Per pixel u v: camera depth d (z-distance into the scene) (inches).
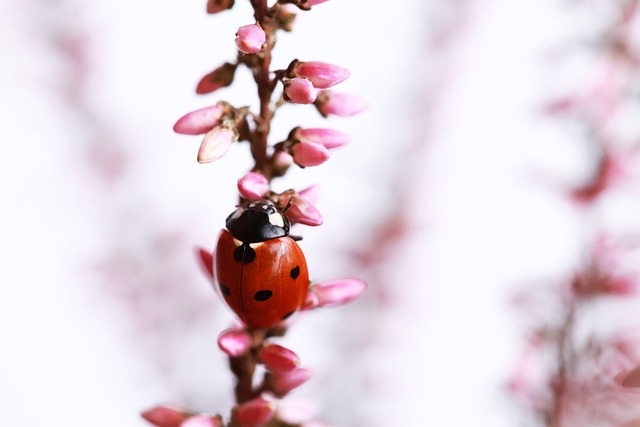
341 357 6.4
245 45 4.1
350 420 6.2
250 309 4.3
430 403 6.7
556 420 5.3
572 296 5.5
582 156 5.8
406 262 6.8
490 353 6.9
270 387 4.4
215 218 7.0
